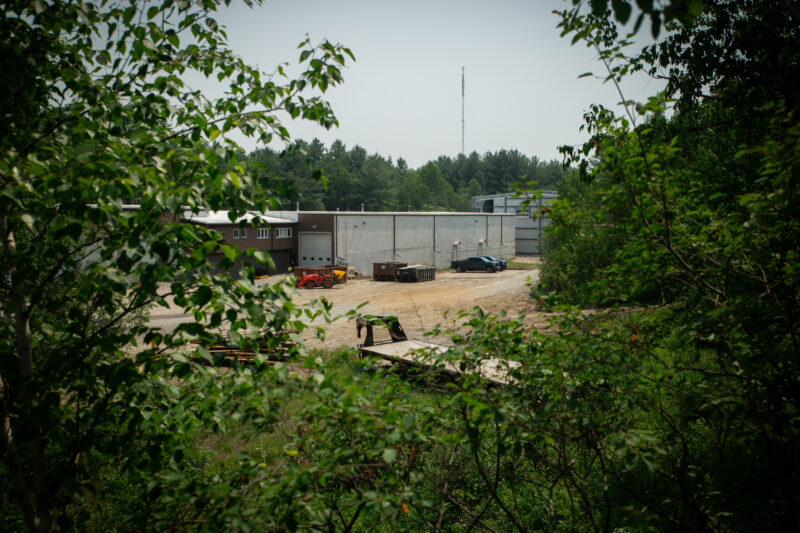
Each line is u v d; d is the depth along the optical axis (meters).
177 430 3.23
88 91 2.75
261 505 2.46
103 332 2.79
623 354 3.44
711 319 3.23
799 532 3.56
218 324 2.59
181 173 2.82
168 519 2.65
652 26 1.38
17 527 2.98
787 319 2.96
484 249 59.88
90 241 2.60
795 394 3.04
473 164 166.25
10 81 2.60
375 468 2.91
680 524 3.36
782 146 2.79
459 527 4.79
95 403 2.88
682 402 3.60
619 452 2.77
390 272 40.03
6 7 2.67
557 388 3.40
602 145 3.62
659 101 3.23
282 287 2.82
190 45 3.47
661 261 3.73
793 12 3.20
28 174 2.59
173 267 2.57
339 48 3.44
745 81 6.29
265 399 2.42
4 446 2.70
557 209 3.72
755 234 3.22
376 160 108.19
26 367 2.88
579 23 3.30
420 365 3.49
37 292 2.63
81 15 2.76
